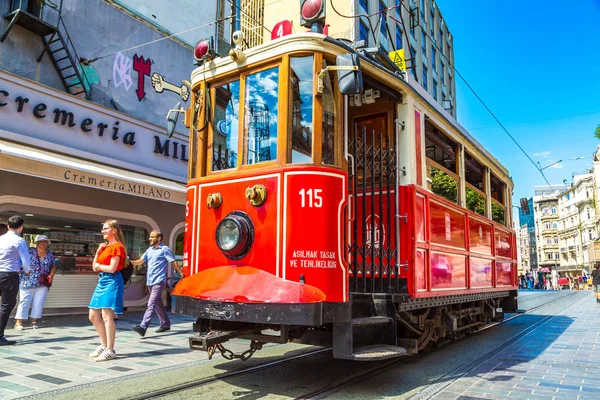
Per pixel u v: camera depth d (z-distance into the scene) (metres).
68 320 8.98
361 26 20.72
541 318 11.74
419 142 6.09
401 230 5.60
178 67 13.87
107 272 5.66
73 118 9.90
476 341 7.88
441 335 6.88
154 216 11.98
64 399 3.95
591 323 10.55
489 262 8.84
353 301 5.17
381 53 5.66
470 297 7.68
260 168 4.70
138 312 10.92
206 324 5.05
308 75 4.71
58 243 9.82
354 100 6.09
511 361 6.09
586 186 72.19
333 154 4.71
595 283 18.36
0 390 4.16
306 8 5.16
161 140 12.01
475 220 8.12
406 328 5.96
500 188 10.78
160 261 7.66
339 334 4.40
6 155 7.38
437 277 6.23
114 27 12.06
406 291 5.45
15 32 10.05
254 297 4.13
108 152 10.59
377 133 6.13
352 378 5.02
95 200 10.52
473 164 8.68
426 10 33.09
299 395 4.30
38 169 7.80
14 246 6.42
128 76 12.27
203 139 5.24
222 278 4.45
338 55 4.45
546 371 5.47
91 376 4.75
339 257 4.46
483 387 4.70
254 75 4.97
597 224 62.06
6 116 8.78
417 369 5.61
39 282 7.88
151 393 4.18
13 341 6.50
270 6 16.92
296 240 4.33
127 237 11.39
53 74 10.81
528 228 97.88
